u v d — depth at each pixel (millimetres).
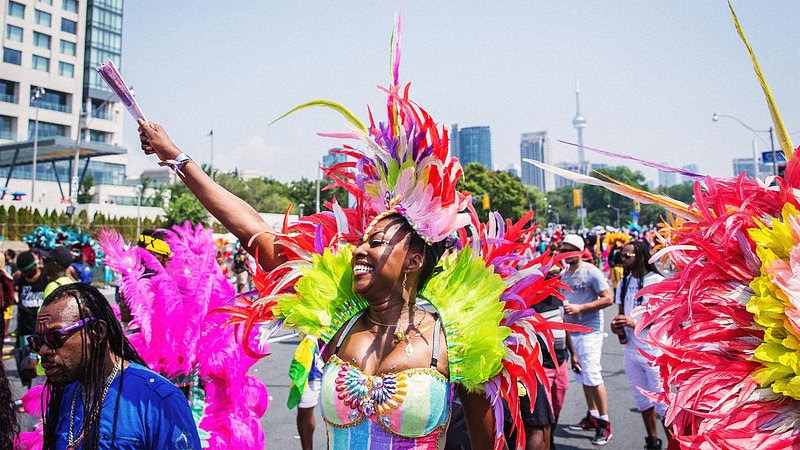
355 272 2207
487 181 67250
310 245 2625
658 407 5094
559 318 5102
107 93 70625
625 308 5379
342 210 2625
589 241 20109
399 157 2326
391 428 2096
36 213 31969
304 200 68312
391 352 2178
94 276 21188
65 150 50125
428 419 2094
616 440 5754
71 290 2188
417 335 2197
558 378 5152
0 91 62438
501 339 2189
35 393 2811
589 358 5781
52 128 66250
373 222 2236
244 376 3869
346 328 2332
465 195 2361
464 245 2467
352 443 2148
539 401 4207
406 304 2258
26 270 6789
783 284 1896
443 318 2234
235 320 2613
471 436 2348
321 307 2393
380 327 2244
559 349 5168
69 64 67188
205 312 3777
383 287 2197
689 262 2203
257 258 2598
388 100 2396
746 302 2104
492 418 2314
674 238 2395
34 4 64125
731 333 2117
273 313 2516
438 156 2238
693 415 2082
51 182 59531
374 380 2131
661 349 2189
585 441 5773
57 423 2270
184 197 39594
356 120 2486
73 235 9547
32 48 64125
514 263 2508
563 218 138250
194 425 2289
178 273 3865
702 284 2184
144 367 2334
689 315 2143
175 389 2293
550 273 4977
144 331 3756
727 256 2154
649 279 5180
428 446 2109
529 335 2254
